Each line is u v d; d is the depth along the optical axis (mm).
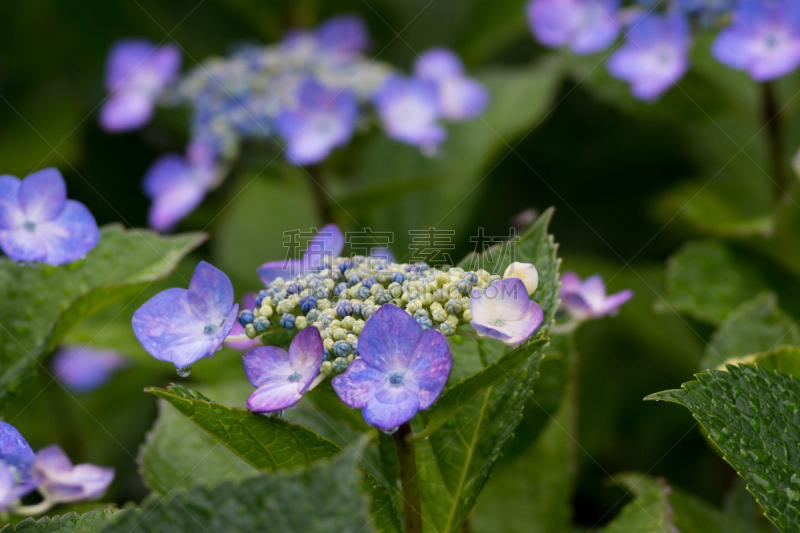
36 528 671
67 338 885
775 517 654
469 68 1429
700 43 1082
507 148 1206
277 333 708
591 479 949
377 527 672
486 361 718
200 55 1453
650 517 747
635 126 1206
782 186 917
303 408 747
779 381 682
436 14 1476
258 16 1409
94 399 1065
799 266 882
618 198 1205
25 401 1007
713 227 910
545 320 691
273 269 709
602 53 1115
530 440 762
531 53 1543
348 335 659
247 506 619
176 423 755
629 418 995
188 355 661
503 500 818
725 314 869
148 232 756
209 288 670
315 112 1017
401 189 955
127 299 935
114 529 622
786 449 666
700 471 946
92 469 721
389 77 1062
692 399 670
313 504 615
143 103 1129
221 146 1055
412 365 645
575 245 1175
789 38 865
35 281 734
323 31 1329
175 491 623
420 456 698
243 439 660
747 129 1104
